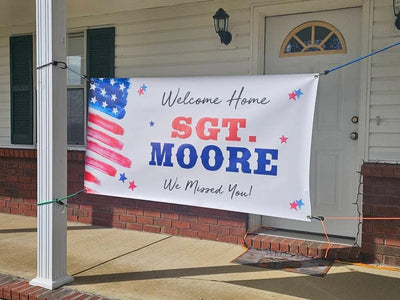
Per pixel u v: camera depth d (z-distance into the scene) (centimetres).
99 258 323
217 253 334
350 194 335
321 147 342
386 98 310
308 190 246
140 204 396
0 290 272
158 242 363
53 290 267
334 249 316
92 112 298
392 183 303
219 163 265
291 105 249
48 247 271
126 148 289
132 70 403
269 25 357
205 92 269
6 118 470
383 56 310
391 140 310
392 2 305
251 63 355
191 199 273
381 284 275
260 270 299
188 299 254
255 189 257
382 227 307
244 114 259
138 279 284
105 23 412
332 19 337
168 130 278
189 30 378
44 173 272
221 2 364
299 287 271
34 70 448
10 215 461
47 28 267
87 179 299
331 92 338
